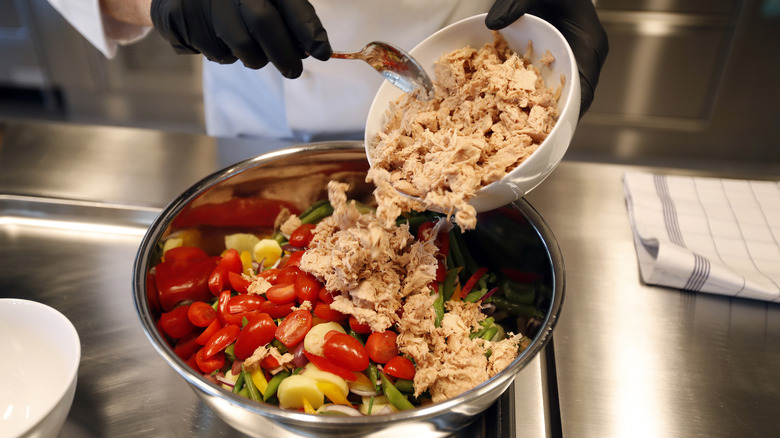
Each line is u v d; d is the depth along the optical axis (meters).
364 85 0.61
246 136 0.71
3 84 1.36
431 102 0.43
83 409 0.42
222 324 0.46
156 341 0.37
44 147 0.67
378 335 0.42
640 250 0.54
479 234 0.51
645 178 0.61
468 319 0.46
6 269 0.53
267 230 0.56
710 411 0.42
